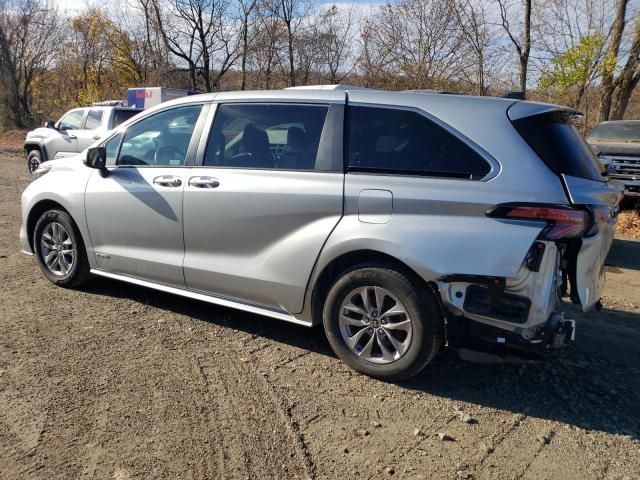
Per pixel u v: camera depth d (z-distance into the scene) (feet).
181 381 11.48
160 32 96.84
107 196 15.17
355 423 10.25
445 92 12.43
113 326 14.08
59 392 10.80
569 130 11.71
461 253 10.52
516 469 9.14
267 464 9.00
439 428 10.22
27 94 125.70
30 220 17.33
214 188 13.32
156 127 14.96
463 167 10.94
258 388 11.34
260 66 89.51
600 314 16.83
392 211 11.21
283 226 12.41
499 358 10.95
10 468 8.58
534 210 10.16
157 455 9.08
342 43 80.38
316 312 12.47
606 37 48.93
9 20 117.80
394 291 11.19
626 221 32.24
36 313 14.66
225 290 13.51
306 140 12.53
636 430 10.44
